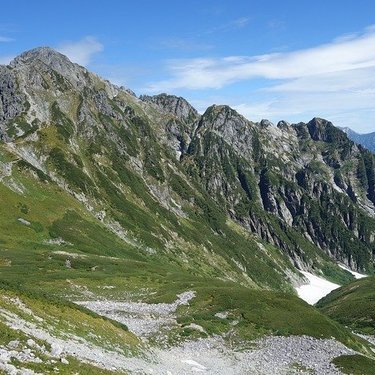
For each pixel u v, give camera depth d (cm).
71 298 9044
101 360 3622
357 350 7025
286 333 7150
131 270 12888
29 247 15088
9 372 2281
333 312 15188
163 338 6494
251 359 6234
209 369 5472
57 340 3553
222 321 7531
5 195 18362
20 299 4188
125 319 7394
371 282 19550
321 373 5847
